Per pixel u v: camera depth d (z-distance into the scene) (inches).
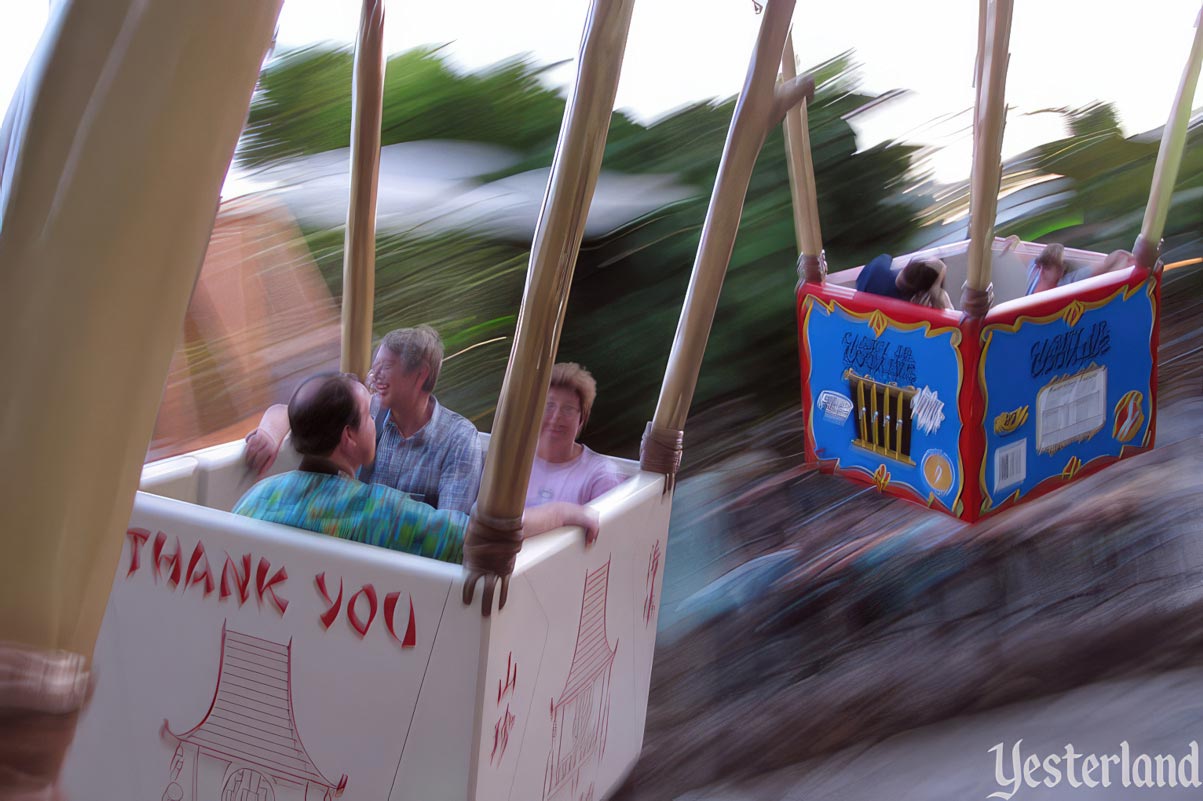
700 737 97.6
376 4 87.1
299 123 191.9
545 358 59.0
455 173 203.8
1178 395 187.6
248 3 10.9
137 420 10.9
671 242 199.9
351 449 71.3
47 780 11.4
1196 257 233.0
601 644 78.7
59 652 11.2
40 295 10.3
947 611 121.9
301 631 65.5
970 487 123.1
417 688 63.2
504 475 60.2
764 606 125.3
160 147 10.4
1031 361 124.9
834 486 159.0
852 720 100.2
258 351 166.7
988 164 110.8
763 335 201.5
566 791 77.4
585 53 56.6
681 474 166.6
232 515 67.7
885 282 133.7
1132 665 108.1
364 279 95.3
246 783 69.1
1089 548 135.8
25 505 10.6
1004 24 105.3
